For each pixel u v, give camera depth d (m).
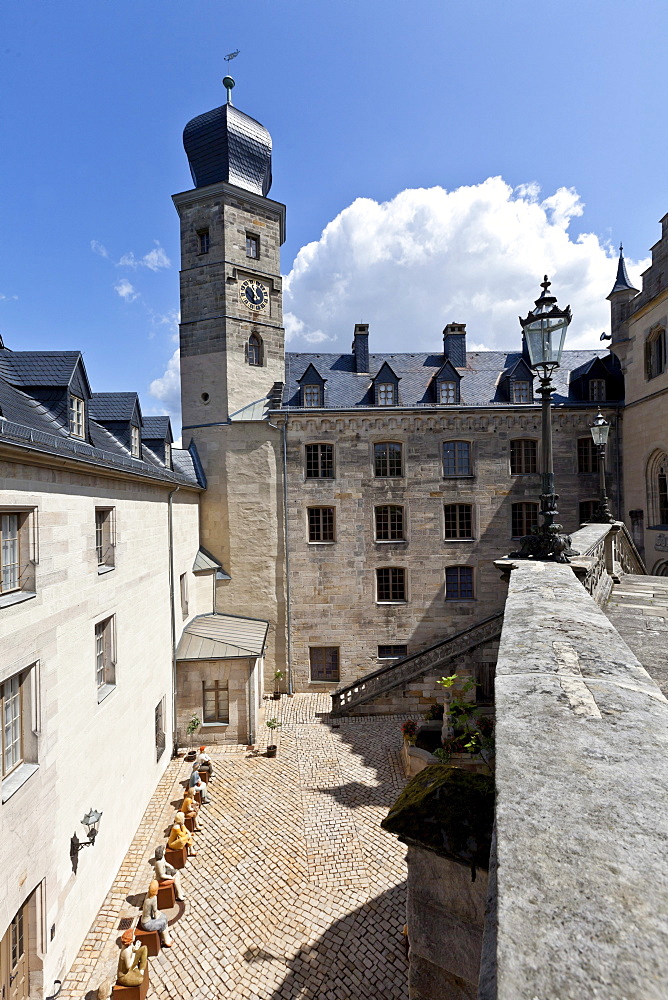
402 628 26.23
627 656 3.34
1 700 8.71
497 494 26.50
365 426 26.33
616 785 1.92
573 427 26.88
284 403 27.42
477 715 16.58
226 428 26.11
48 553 9.95
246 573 26.02
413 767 17.14
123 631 13.97
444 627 26.20
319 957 10.33
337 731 21.12
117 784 13.12
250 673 19.89
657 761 2.08
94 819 10.78
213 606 25.72
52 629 9.98
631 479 25.89
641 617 7.56
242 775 17.53
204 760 17.45
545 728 2.37
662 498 24.12
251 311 27.08
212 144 26.55
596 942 1.24
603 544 10.68
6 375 12.80
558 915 1.33
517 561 7.14
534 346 7.40
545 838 1.64
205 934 10.94
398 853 13.43
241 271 26.62
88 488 11.80
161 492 18.41
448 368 27.20
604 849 1.58
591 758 2.11
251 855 13.40
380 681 22.83
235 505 26.11
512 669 3.14
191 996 9.60
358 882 12.38
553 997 1.08
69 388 12.97
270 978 9.91
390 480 26.33
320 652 26.34
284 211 28.02
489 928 1.38
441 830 3.55
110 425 17.64
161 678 17.92
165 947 10.65
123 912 11.64
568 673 3.02
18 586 9.38
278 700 24.91
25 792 8.83
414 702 22.38
